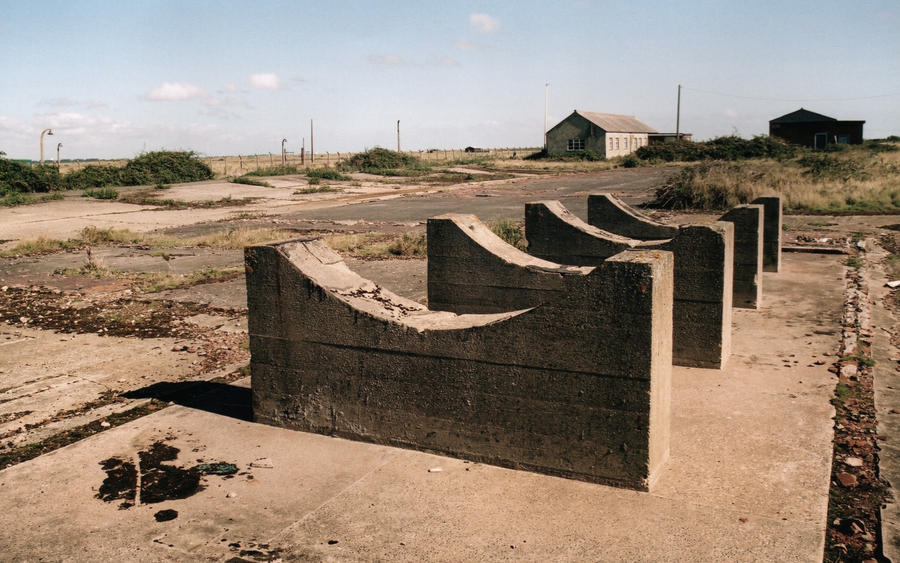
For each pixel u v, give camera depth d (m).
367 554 4.36
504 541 4.45
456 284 8.42
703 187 25.17
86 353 9.03
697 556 4.22
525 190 35.91
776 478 5.15
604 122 69.00
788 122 66.25
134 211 28.95
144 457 5.82
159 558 4.36
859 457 5.50
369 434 6.02
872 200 23.91
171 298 12.20
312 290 6.05
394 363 5.80
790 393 6.88
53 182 40.31
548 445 5.28
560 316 5.08
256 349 6.42
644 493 4.98
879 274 12.71
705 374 7.53
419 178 46.12
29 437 6.34
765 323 9.48
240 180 42.78
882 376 7.30
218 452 5.90
